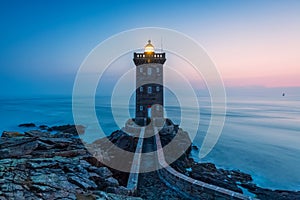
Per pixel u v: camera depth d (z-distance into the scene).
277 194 16.45
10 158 10.48
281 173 24.69
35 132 16.45
